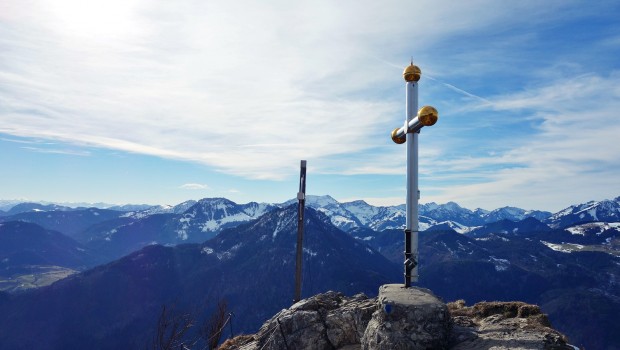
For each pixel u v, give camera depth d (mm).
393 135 13805
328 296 18094
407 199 12500
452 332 11438
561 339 9930
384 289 12070
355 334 15367
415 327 10328
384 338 10508
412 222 12320
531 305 13352
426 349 10180
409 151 12539
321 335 15812
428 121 11023
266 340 17797
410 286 12195
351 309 15883
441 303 10805
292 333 16359
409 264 12141
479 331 11438
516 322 12008
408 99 12586
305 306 17156
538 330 10812
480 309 14180
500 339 10242
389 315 10688
